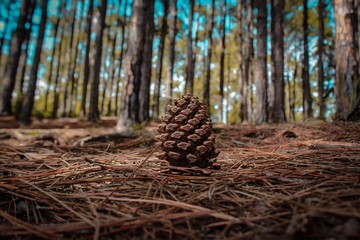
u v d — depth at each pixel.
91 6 12.32
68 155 2.28
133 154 2.25
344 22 3.79
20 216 0.99
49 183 1.33
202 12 15.09
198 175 1.39
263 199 0.98
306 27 9.74
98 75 10.50
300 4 11.53
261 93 7.45
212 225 0.84
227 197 1.06
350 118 3.51
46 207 1.02
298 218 0.77
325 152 1.69
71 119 11.97
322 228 0.72
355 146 1.77
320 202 0.87
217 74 19.25
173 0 9.86
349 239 0.64
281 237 0.70
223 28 11.95
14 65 11.05
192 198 1.06
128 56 5.04
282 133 2.97
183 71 16.05
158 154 1.46
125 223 0.85
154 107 12.62
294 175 1.28
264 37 7.80
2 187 1.21
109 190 1.22
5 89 10.84
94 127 7.98
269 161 1.63
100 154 2.33
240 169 1.49
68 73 14.57
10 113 10.79
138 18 5.14
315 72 15.05
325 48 10.43
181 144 1.38
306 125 3.33
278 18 8.05
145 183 1.29
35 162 1.93
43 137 3.89
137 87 5.04
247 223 0.82
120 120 4.89
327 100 9.96
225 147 2.50
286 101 18.22
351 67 3.63
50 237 0.78
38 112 13.26
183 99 1.48
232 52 17.30
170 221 0.86
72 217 0.97
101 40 10.61
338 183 1.08
